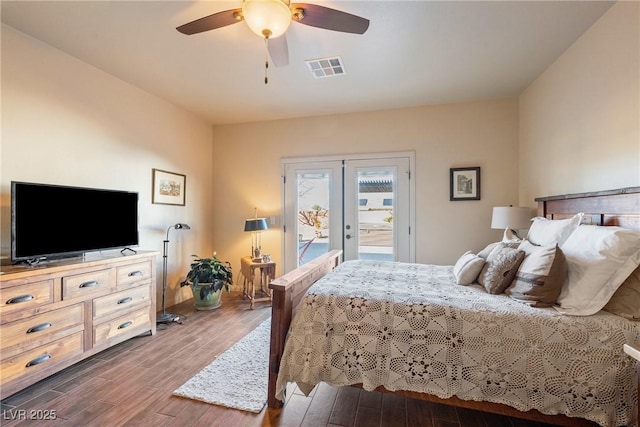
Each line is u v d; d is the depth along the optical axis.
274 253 4.52
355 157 4.18
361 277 2.35
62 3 2.03
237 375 2.22
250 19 1.76
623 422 1.33
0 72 2.25
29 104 2.43
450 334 1.58
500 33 2.36
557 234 2.04
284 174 4.47
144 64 2.88
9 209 2.30
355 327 1.71
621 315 1.51
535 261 1.76
